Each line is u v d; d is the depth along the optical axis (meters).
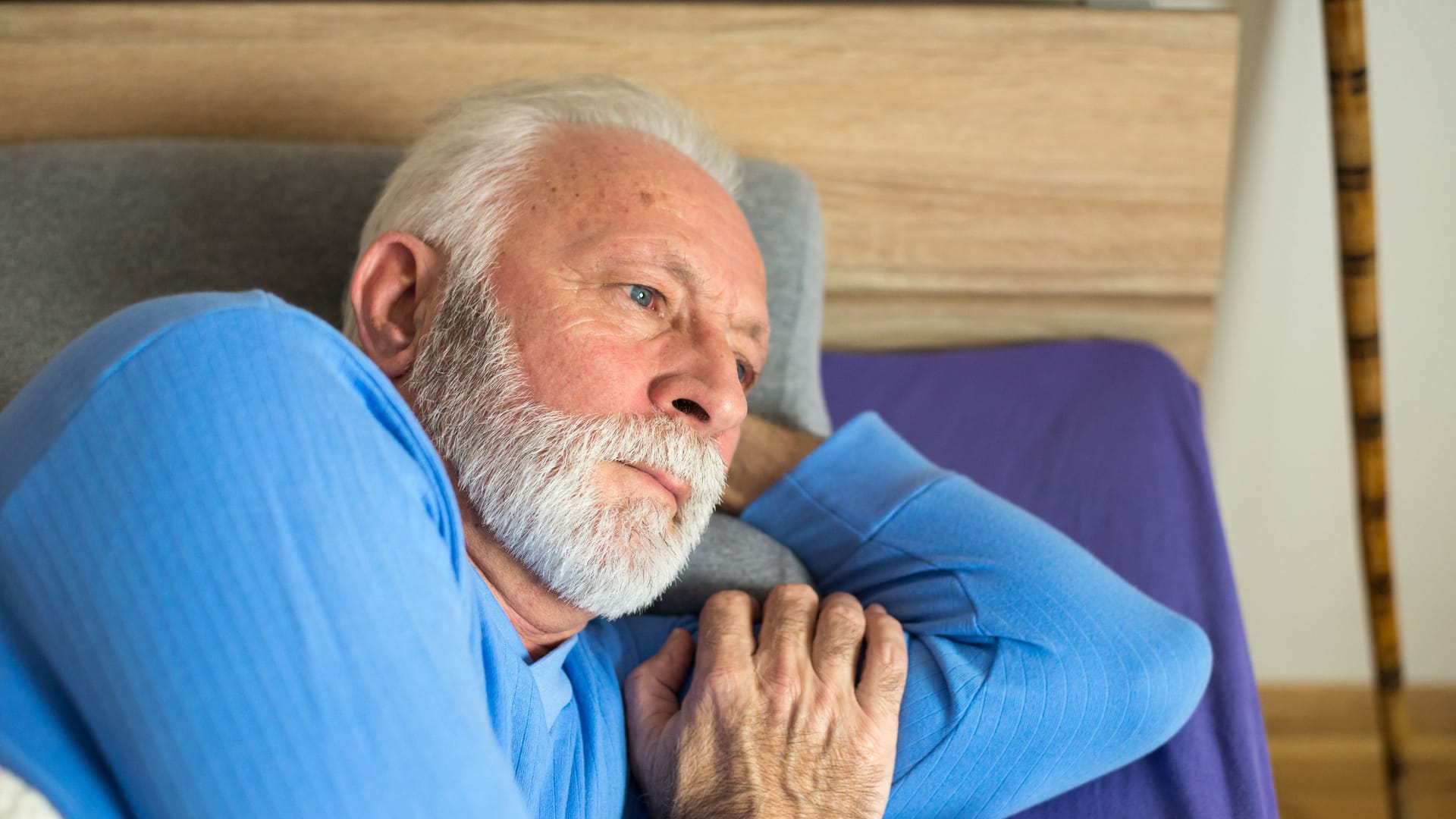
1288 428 1.87
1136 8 1.61
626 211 0.85
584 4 1.58
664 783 0.82
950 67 1.61
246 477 0.53
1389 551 1.66
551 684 0.79
